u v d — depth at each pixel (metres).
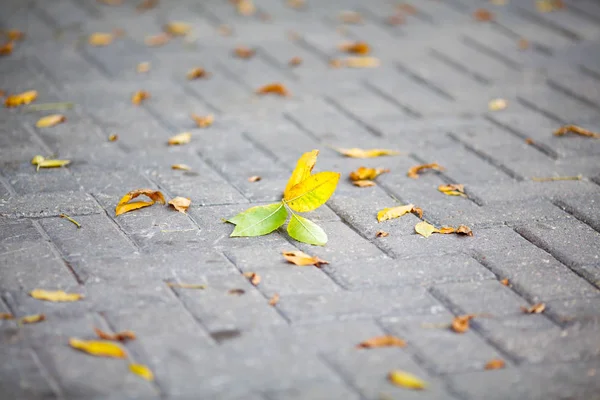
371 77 5.81
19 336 2.88
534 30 6.98
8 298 3.09
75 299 3.10
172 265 3.37
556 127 5.10
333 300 3.19
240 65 5.90
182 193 4.01
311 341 2.93
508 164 4.53
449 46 6.51
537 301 3.27
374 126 4.98
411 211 3.95
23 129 4.68
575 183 4.35
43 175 4.12
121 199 3.87
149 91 5.35
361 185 4.18
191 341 2.90
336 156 4.57
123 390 2.64
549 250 3.67
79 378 2.69
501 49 6.49
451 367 2.84
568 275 3.47
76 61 5.79
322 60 6.09
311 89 5.55
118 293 3.16
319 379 2.73
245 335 2.95
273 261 3.44
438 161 4.55
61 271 3.28
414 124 5.06
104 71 5.65
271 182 4.19
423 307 3.18
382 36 6.67
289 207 3.74
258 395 2.64
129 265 3.35
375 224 3.79
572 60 6.31
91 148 4.49
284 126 4.95
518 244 3.70
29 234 3.54
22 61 5.71
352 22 6.98
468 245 3.66
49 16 6.68
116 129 4.76
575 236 3.80
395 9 7.39
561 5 7.68
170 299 3.14
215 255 3.47
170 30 6.50
